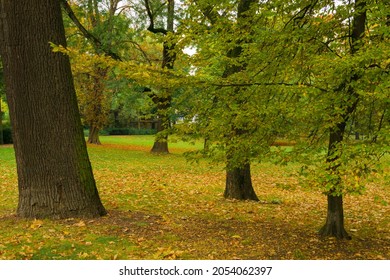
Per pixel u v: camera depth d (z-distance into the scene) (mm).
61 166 7367
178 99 6746
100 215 7676
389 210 10836
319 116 5836
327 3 6984
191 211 9297
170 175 16141
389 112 5773
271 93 6457
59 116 7352
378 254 6551
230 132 6648
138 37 21281
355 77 5852
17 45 7199
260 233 7477
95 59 6102
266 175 17828
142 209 9125
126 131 55469
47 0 7223
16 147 7477
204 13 8273
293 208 10539
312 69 6324
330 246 6797
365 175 5316
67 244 6113
